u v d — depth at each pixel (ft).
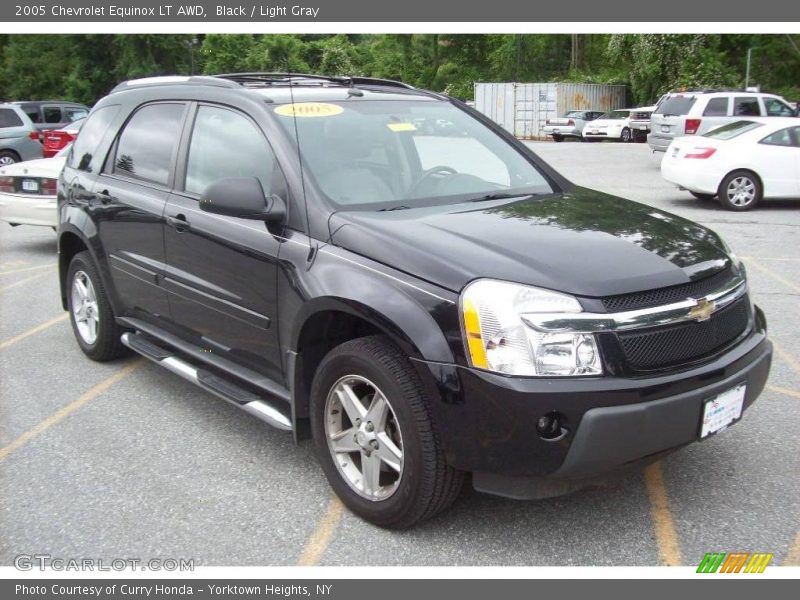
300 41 176.86
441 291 10.32
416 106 15.33
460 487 10.82
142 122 16.90
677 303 10.41
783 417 15.05
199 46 146.82
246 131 13.83
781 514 11.66
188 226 14.32
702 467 13.11
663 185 55.67
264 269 12.63
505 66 185.57
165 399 16.69
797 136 43.16
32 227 40.27
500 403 9.78
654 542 11.07
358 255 11.37
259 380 13.26
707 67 134.51
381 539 11.25
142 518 11.88
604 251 10.94
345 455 11.86
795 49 141.28
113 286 17.34
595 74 167.32
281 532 11.47
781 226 38.29
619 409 9.73
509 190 14.12
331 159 13.02
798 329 20.98
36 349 20.29
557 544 11.06
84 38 147.64
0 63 164.04
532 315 9.84
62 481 13.05
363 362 10.97
